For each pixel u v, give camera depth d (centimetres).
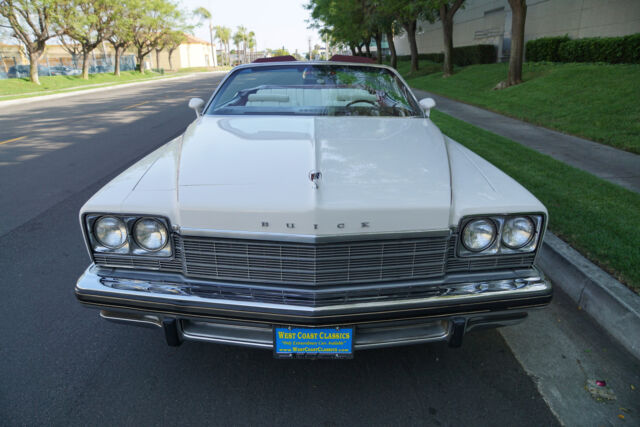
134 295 195
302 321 188
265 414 206
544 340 264
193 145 241
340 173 203
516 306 201
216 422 201
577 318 285
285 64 341
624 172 553
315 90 317
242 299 192
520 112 1009
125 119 1191
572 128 811
